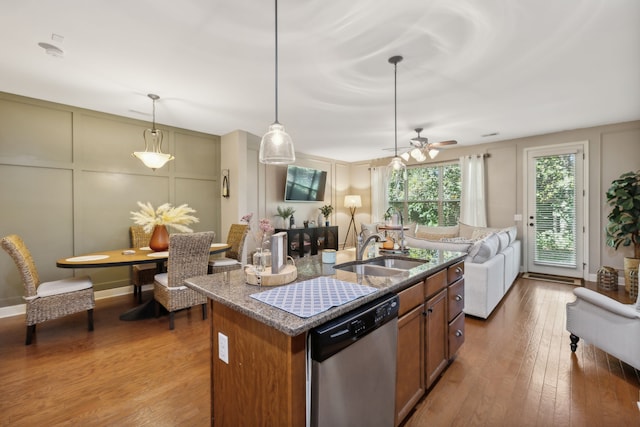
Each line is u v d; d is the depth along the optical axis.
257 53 2.37
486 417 1.71
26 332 2.67
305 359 1.08
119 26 2.04
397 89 3.06
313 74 2.73
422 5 1.82
